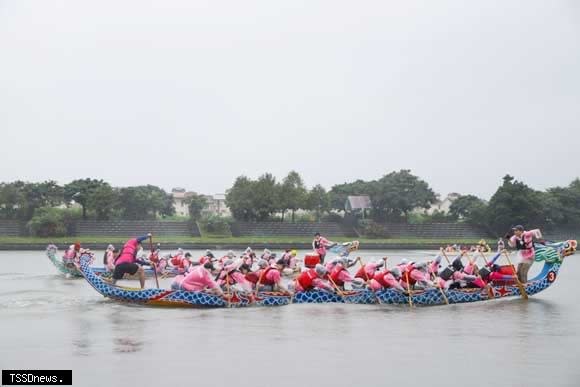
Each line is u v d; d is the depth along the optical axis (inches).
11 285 1071.6
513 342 557.3
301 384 413.1
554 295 957.2
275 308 784.3
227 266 805.9
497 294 900.6
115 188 3457.2
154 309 763.4
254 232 3267.7
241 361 474.9
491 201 3329.2
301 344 542.0
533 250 917.2
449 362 476.4
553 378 431.8
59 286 1052.5
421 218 3826.3
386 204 3715.6
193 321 666.8
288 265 1101.1
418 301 833.5
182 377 426.3
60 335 576.1
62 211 3063.5
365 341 557.9
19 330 602.2
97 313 722.8
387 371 447.8
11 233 2881.4
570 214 3312.0
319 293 843.4
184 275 802.2
